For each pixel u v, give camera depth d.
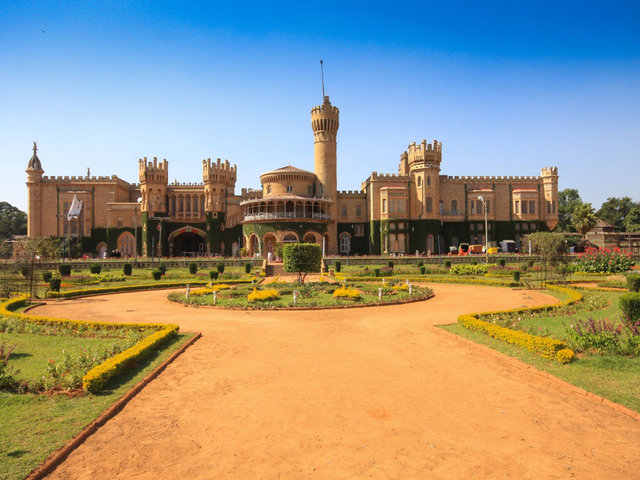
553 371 9.99
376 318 18.58
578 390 8.83
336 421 7.86
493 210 70.94
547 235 29.75
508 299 24.52
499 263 45.84
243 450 6.80
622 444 6.75
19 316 17.17
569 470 6.05
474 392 9.20
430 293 26.14
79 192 68.94
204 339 14.67
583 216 73.25
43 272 36.69
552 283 30.41
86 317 19.33
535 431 7.29
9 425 7.39
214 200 68.12
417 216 68.94
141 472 6.15
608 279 28.61
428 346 13.29
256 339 14.62
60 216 68.75
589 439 6.95
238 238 69.44
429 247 68.44
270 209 67.00
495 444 6.87
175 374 10.75
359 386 9.75
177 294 26.00
